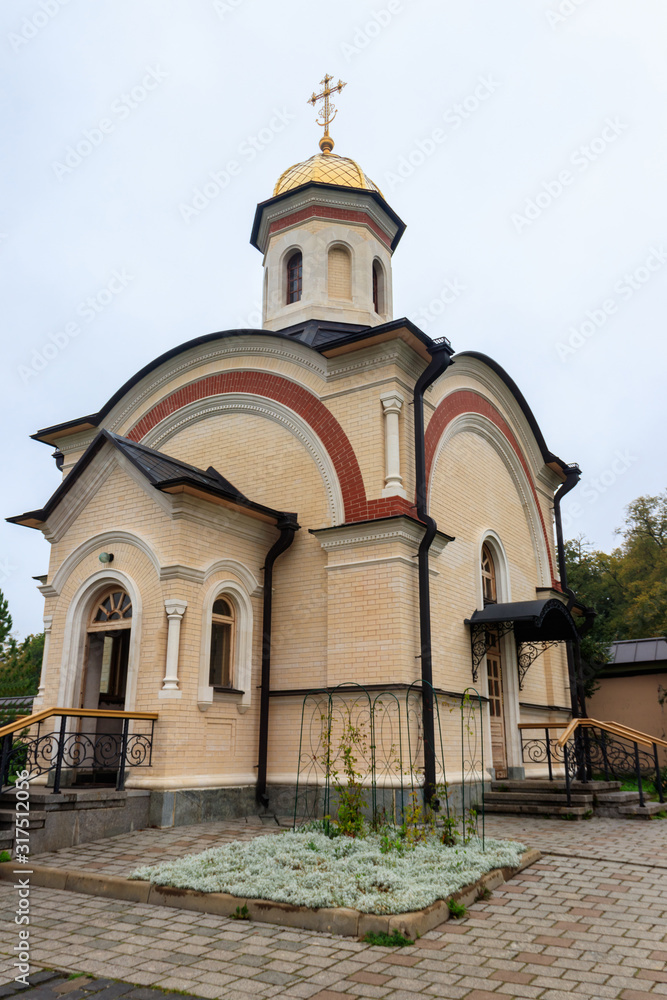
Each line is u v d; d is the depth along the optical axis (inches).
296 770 400.8
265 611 433.7
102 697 438.0
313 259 588.1
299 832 299.6
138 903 227.5
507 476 588.4
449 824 290.7
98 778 410.9
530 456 627.2
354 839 279.6
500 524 555.8
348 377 451.5
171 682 366.9
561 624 498.0
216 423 508.7
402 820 323.9
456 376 517.3
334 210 601.9
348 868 235.0
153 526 399.9
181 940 191.3
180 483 380.8
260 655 428.1
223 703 396.2
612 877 257.3
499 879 247.6
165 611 380.5
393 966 172.6
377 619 394.6
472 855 260.4
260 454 480.1
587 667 690.8
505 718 511.8
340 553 417.7
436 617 427.2
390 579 396.8
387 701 380.2
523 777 502.0
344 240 596.1
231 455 493.7
